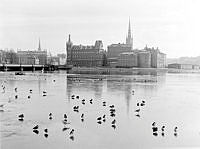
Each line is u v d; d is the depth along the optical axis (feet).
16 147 182.70
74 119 259.80
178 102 385.50
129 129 228.22
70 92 481.46
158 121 258.37
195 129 231.50
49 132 216.74
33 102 359.87
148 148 184.75
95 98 406.62
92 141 196.34
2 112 287.48
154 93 492.95
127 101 381.40
